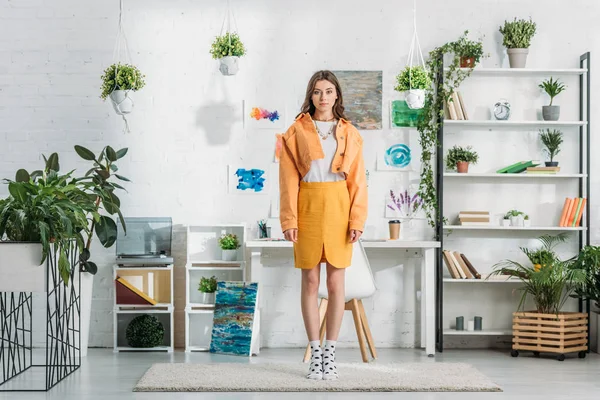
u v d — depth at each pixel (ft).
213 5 19.70
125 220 19.39
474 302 19.71
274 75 19.70
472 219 19.35
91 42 19.61
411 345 19.69
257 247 18.31
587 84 19.40
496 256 19.86
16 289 14.11
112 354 18.37
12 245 14.10
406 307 19.72
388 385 13.85
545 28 19.94
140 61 19.63
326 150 14.17
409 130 19.72
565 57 19.95
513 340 18.34
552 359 17.89
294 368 15.62
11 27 19.56
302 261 14.23
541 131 19.89
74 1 19.60
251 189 19.66
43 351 18.70
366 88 19.71
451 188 19.79
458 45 19.25
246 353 18.13
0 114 19.52
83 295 17.90
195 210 19.65
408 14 19.81
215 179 19.66
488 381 14.39
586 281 18.45
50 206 14.44
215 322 18.63
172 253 19.62
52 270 14.52
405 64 19.75
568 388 14.23
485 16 19.86
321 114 14.42
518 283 19.71
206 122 19.66
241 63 19.70
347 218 14.26
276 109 19.69
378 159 19.70
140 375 15.47
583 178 19.63
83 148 17.83
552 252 19.48
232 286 18.62
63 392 13.74
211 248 19.58
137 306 18.92
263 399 12.98
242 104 19.69
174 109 19.65
